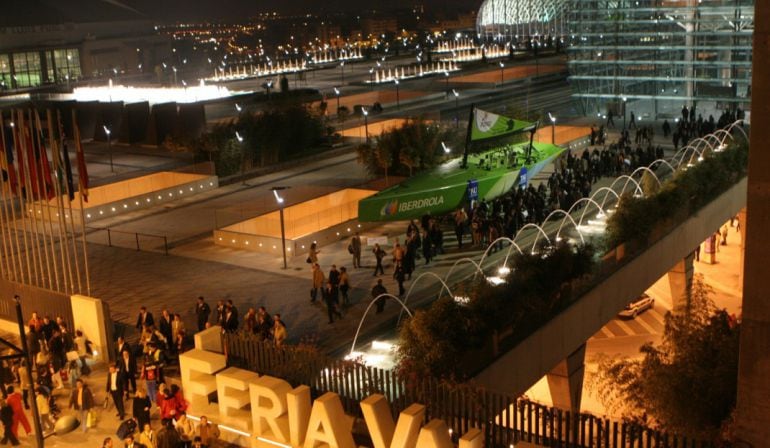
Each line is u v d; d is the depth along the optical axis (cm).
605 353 4128
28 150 3127
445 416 2094
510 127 5156
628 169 5412
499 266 3638
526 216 4275
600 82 8512
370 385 2228
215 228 4425
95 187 5322
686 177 4284
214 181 5684
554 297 3052
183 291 3553
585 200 4722
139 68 17112
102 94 11156
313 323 3123
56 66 15025
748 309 1789
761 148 1717
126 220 4866
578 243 3741
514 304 2780
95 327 2831
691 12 7881
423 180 4725
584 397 3709
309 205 4869
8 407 2275
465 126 6222
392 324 3105
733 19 7725
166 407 2247
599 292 3388
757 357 1797
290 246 4009
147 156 6750
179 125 7175
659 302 4872
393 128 5853
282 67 17538
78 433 2356
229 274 3769
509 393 2788
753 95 1712
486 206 4391
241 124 6388
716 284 5066
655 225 3875
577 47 8512
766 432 1817
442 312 2547
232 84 13375
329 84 12531
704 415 2019
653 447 2019
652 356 2222
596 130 6806
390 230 4441
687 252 4322
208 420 2342
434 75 12469
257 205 5000
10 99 10788
